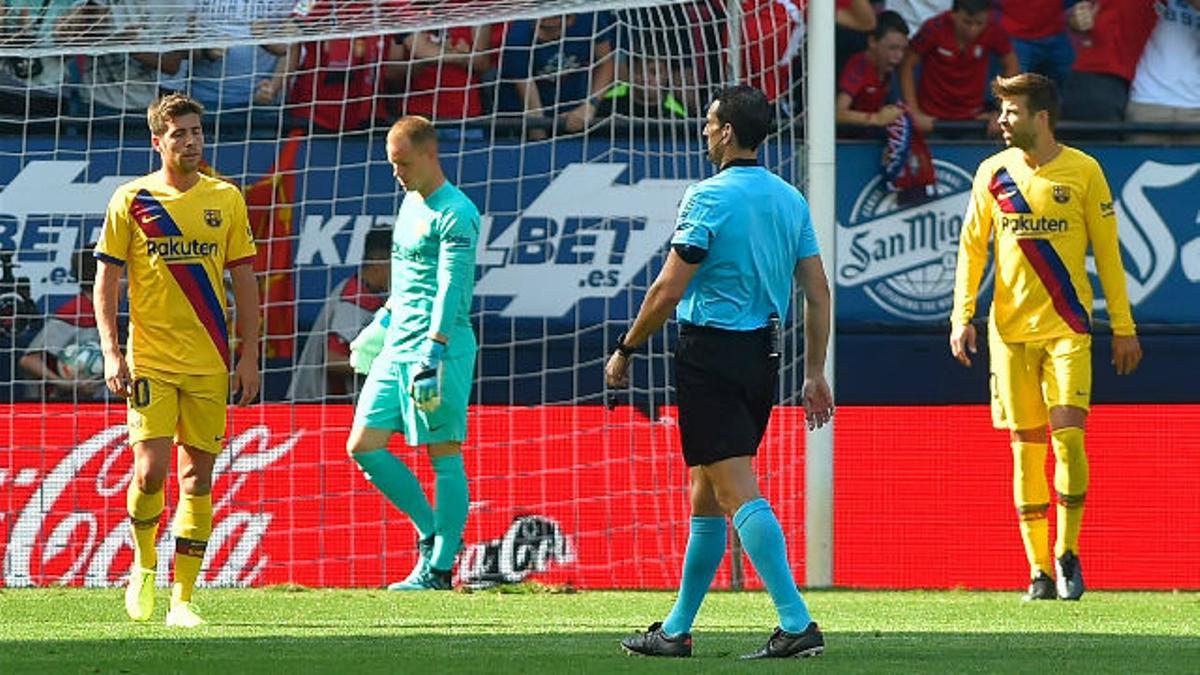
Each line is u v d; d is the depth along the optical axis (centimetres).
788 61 3978
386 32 3788
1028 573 3725
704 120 4028
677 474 3769
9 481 3669
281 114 4047
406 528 3709
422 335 3412
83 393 3981
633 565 3734
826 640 2489
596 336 4006
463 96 4125
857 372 4062
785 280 2180
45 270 3988
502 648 2344
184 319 2716
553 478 3747
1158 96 4272
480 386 3984
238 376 2772
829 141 3769
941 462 3747
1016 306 3447
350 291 4053
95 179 4019
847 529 3741
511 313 4016
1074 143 4175
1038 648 2377
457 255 3344
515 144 4069
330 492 3712
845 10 4109
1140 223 4134
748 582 3684
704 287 2136
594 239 4031
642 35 4034
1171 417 3744
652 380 3881
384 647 2355
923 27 4122
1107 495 3741
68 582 3656
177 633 2600
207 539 2797
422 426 3441
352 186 4081
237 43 3819
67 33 3931
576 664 2095
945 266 4094
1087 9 4234
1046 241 3419
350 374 4041
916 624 2858
